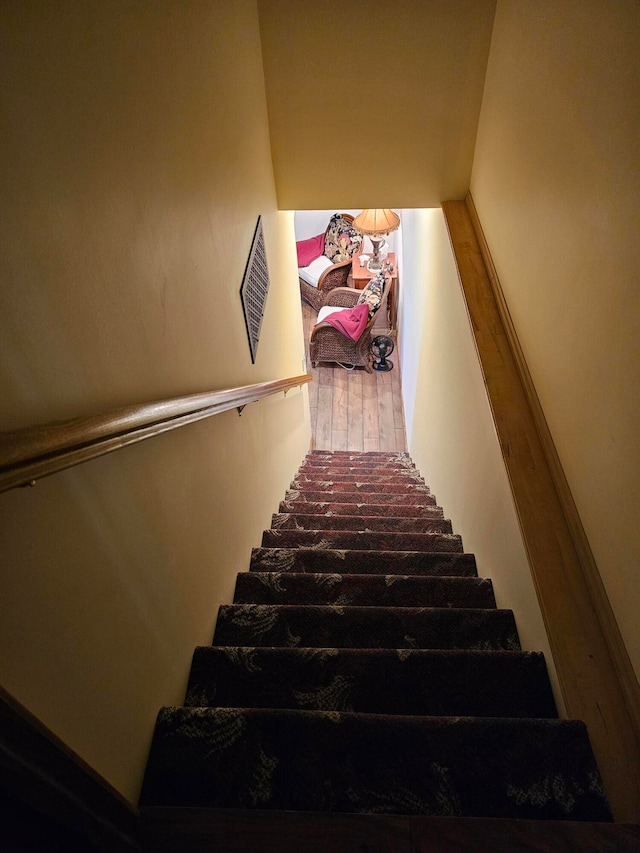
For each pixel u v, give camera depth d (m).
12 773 0.78
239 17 2.27
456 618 1.77
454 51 2.76
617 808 1.15
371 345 6.99
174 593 1.43
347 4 2.65
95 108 1.01
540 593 1.52
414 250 5.05
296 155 3.19
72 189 0.92
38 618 0.84
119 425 0.93
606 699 1.32
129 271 1.16
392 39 2.74
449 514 3.17
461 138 3.06
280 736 1.24
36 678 0.83
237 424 2.21
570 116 1.60
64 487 0.92
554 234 1.75
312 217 8.11
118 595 1.11
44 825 0.88
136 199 1.20
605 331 1.37
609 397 1.35
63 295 0.89
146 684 1.23
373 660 1.51
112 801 0.98
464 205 3.26
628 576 1.27
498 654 1.52
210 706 1.44
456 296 3.05
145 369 1.25
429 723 1.26
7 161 0.75
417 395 4.95
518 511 1.73
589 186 1.46
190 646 1.53
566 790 1.17
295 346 4.65
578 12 1.54
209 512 1.78
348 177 3.27
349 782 1.17
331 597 2.00
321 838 1.04
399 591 2.04
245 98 2.41
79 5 0.95
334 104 2.98
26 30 0.80
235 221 2.20
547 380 1.82
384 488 3.98
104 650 1.05
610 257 1.34
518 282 2.17
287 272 4.20
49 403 0.85
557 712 1.42
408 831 1.05
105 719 1.04
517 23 2.22
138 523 1.21
